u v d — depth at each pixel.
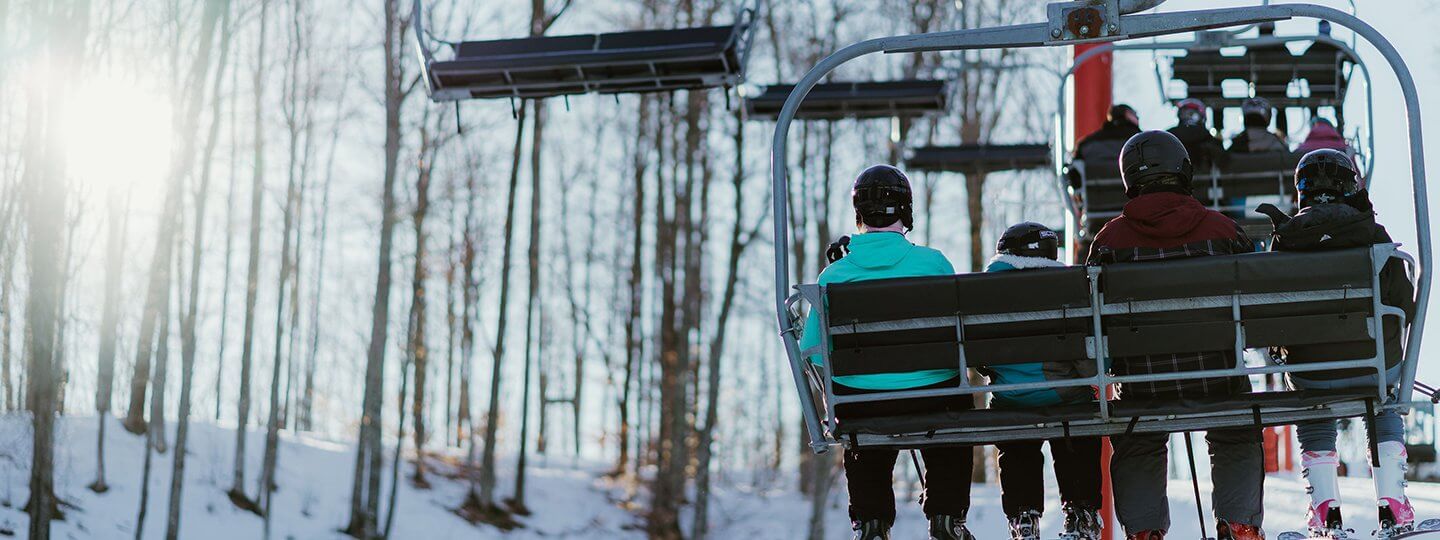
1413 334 4.00
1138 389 4.10
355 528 23.03
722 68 9.60
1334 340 3.91
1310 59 10.14
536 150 26.67
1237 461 4.29
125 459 22.61
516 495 26.73
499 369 26.25
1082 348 3.96
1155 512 4.32
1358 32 4.11
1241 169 8.17
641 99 30.33
